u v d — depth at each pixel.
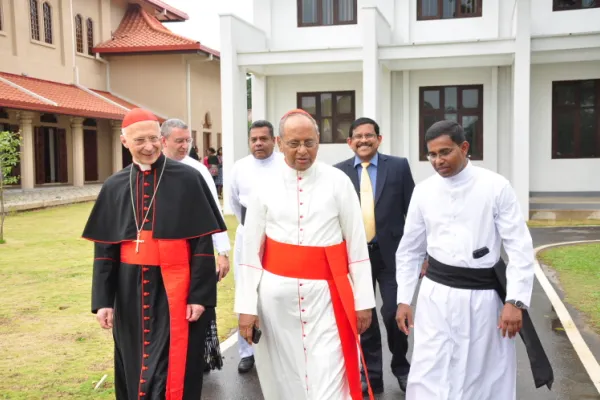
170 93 29.09
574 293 7.86
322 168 3.62
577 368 5.22
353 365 3.52
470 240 3.54
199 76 30.72
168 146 5.07
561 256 10.45
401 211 4.88
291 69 18.98
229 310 7.41
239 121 17.66
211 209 3.86
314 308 3.50
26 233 14.46
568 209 15.93
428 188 3.74
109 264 3.78
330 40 19.55
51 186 26.16
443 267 3.61
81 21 28.19
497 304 3.58
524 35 15.21
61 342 6.13
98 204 3.85
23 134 22.38
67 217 17.89
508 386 3.58
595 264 9.69
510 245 3.51
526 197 15.66
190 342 3.72
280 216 3.54
